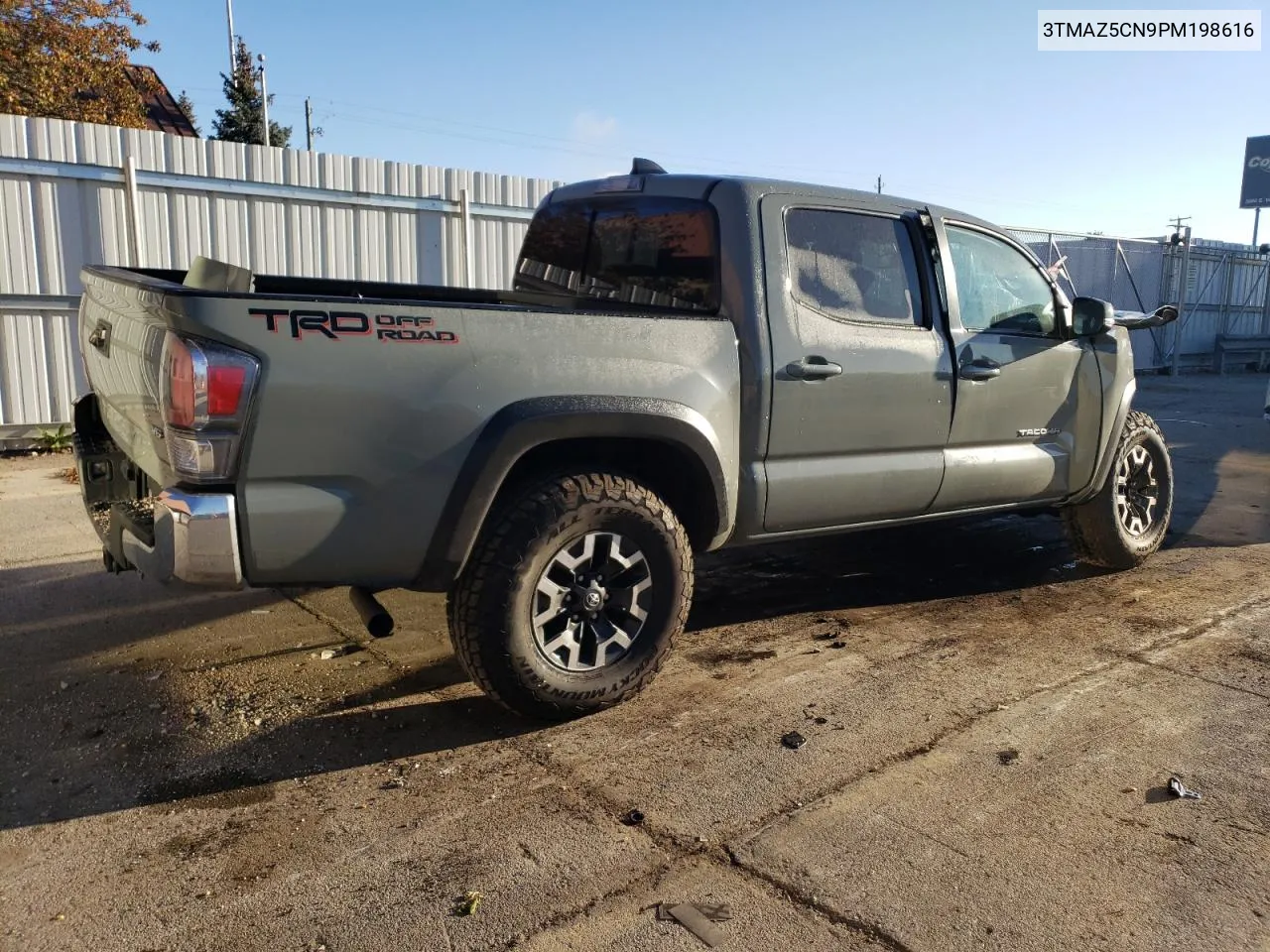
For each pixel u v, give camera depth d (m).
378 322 2.97
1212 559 5.84
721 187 3.86
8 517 6.33
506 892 2.53
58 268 8.48
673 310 4.02
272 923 2.40
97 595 4.84
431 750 3.32
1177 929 2.39
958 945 2.33
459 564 3.17
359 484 3.00
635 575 3.54
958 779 3.12
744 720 3.55
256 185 9.27
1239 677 3.98
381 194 9.98
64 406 8.71
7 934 2.36
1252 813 2.94
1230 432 11.52
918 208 4.39
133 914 2.43
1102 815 2.92
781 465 3.91
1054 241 18.42
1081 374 4.99
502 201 10.80
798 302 3.89
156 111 26.08
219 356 2.77
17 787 3.04
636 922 2.41
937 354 4.31
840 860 2.68
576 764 3.22
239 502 2.87
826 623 4.66
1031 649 4.31
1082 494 5.17
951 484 4.48
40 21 18.83
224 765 3.20
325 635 4.38
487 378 3.14
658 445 3.62
